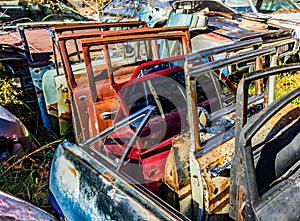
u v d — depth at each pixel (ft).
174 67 8.17
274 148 5.16
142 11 20.89
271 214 4.14
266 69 5.11
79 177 6.27
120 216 5.31
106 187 5.69
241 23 17.33
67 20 20.54
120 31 8.36
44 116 12.60
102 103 7.75
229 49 5.85
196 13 17.26
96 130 7.82
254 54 6.10
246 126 4.34
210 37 15.03
